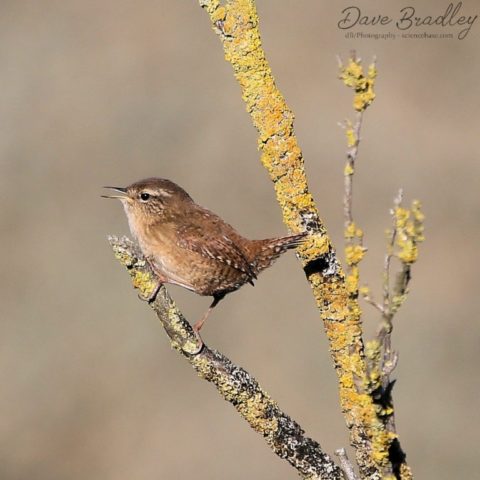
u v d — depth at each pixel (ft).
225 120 50.47
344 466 17.20
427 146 50.83
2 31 54.13
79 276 44.80
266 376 41.22
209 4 18.03
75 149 49.14
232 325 43.27
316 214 17.84
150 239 23.79
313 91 52.90
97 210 47.32
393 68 54.75
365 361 17.21
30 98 50.72
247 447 40.52
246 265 23.30
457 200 48.67
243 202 47.55
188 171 48.49
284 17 57.06
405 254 14.83
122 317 43.80
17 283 44.73
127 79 51.88
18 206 47.39
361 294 15.29
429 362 41.52
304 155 50.29
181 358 42.80
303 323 43.09
